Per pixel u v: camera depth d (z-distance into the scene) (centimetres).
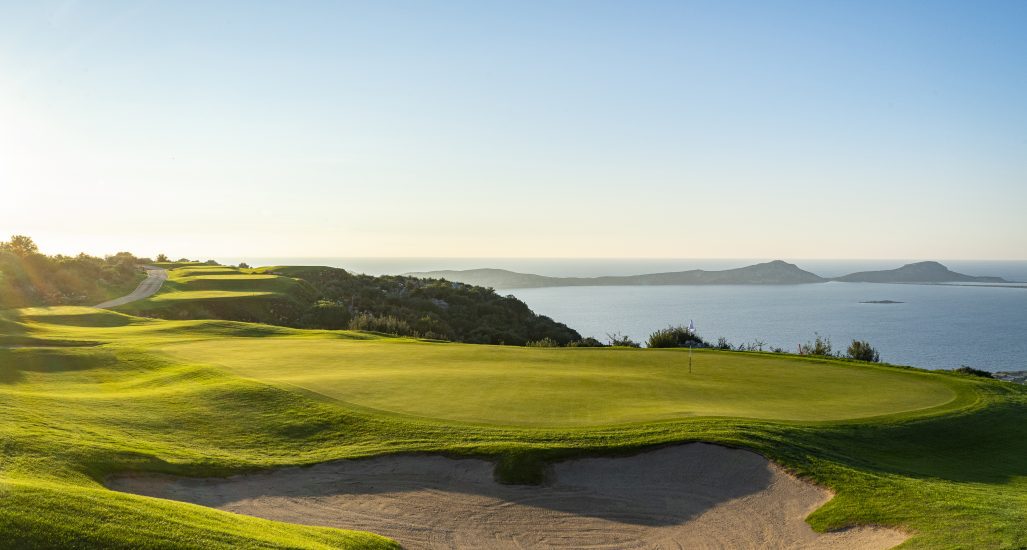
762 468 1491
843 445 1645
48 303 6331
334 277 9506
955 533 1149
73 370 2573
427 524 1326
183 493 1359
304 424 1788
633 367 2675
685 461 1527
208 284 7681
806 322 16200
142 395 2041
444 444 1605
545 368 2606
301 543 1052
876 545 1184
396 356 2920
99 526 940
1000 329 15250
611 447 1570
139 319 4919
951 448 1714
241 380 2194
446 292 8844
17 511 927
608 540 1287
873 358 3547
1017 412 1989
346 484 1461
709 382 2336
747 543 1265
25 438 1394
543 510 1380
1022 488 1438
